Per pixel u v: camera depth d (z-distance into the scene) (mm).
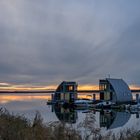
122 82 99375
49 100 95625
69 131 11094
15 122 11117
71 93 95688
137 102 91250
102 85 95500
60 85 97062
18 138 9961
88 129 11531
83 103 85312
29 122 11617
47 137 10531
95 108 83750
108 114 61438
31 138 10102
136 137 12016
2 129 10148
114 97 92188
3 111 12336
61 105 89688
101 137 11531
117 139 11859
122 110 82188
